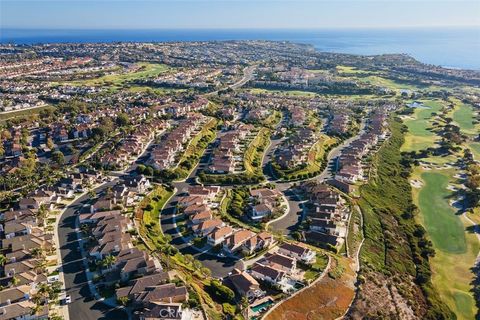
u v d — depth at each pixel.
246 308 132.88
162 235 183.38
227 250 171.62
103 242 168.00
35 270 152.12
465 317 159.38
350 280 155.25
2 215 196.25
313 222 195.00
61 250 169.25
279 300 139.25
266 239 175.62
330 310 137.75
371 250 185.88
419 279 175.38
